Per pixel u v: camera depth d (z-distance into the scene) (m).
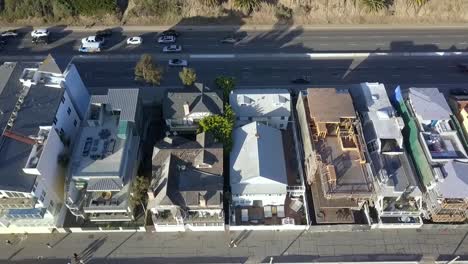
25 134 69.31
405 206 71.81
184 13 110.19
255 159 73.12
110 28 109.19
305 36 106.94
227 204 73.38
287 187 74.88
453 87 94.56
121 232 72.31
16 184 64.44
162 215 70.00
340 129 76.06
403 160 73.56
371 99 80.19
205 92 81.38
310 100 78.44
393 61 100.75
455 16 110.81
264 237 71.50
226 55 101.69
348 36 106.88
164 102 80.69
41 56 101.88
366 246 70.31
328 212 71.81
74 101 81.38
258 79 96.12
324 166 71.69
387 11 110.25
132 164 73.69
